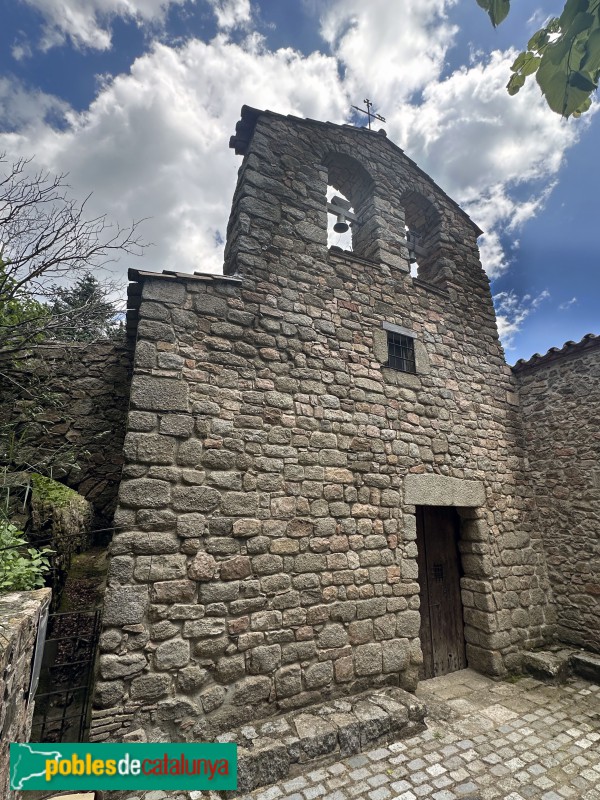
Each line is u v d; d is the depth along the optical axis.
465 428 4.96
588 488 4.92
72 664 2.93
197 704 2.77
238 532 3.21
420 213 6.05
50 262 3.15
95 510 4.04
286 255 4.18
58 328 3.60
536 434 5.49
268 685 3.03
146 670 2.69
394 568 3.87
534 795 2.54
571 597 4.87
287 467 3.57
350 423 4.03
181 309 3.51
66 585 3.33
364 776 2.66
